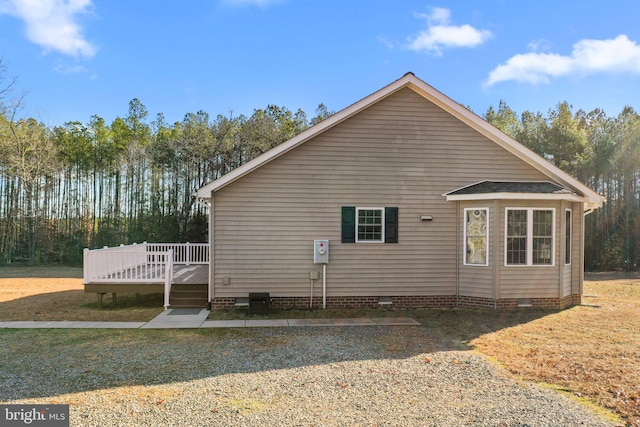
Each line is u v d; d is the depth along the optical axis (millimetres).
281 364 6203
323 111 34375
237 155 30000
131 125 33031
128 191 31203
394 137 11531
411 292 11414
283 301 11094
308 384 5254
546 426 3977
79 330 8695
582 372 5766
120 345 7422
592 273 25766
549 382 5352
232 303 10969
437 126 11672
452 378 5508
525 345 7363
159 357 6605
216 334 8344
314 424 4008
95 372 5777
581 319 9672
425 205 11547
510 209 10844
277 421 4070
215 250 10938
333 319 9898
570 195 10750
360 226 11398
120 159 30578
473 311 10820
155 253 11516
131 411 4320
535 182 11711
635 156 28141
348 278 11273
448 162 11672
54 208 32062
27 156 29438
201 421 4062
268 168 11102
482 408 4438
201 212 30375
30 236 30625
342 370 5879
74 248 30984
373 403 4590
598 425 4000
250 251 11023
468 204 11352
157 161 30328
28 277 21469
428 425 3994
